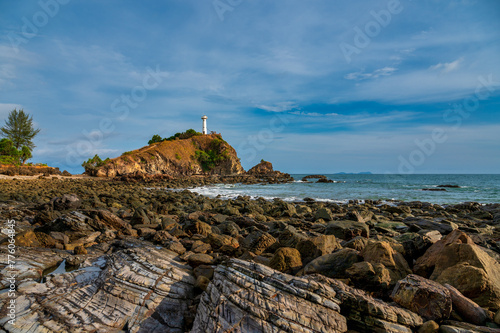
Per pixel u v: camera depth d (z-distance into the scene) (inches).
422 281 199.2
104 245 384.5
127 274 244.1
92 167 3651.6
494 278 211.3
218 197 1373.0
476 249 226.8
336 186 2239.2
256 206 829.8
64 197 659.4
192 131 5502.0
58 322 192.2
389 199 1206.9
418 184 2410.2
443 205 1046.4
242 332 160.7
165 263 280.7
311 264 254.1
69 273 262.4
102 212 486.9
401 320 173.0
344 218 625.9
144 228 488.4
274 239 350.9
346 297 183.6
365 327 172.4
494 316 183.9
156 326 195.8
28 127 3619.6
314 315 169.8
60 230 432.8
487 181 2999.5
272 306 171.5
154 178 2886.3
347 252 257.1
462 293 206.7
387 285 219.8
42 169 3127.5
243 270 203.2
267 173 4687.5
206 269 270.1
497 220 641.0
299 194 1526.8
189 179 3206.2
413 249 277.7
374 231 513.3
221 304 176.4
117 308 209.3
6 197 887.7
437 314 180.1
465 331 163.0
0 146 3245.6
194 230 455.8
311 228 533.0
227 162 4827.8
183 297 226.1
